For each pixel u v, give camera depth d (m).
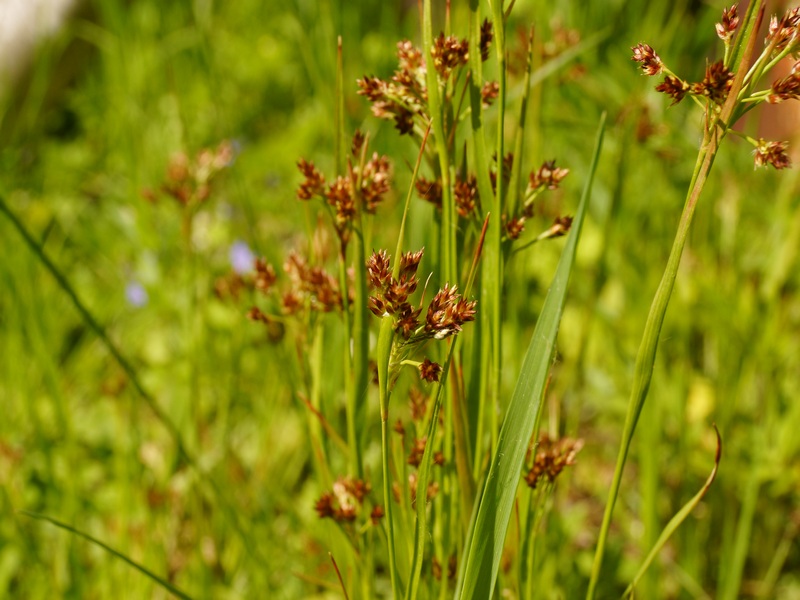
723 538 0.78
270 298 0.55
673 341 0.88
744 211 0.98
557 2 1.07
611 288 1.01
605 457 0.92
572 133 1.05
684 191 0.97
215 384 0.92
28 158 1.40
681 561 0.76
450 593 0.52
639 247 0.97
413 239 0.62
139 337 1.09
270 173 1.35
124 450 0.77
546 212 0.94
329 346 0.72
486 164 0.48
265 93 1.63
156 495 0.73
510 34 1.06
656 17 1.10
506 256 0.49
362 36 1.40
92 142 1.57
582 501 0.89
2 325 0.95
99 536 0.80
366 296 0.50
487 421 0.52
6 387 0.90
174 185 0.71
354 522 0.52
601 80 1.00
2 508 0.76
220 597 0.71
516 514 0.49
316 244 0.55
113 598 0.68
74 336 1.11
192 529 0.78
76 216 1.31
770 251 0.90
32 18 1.66
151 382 1.01
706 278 0.87
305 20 1.08
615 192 0.73
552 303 0.45
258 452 0.85
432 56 0.47
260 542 0.74
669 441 0.82
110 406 0.97
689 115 0.97
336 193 0.50
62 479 0.84
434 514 0.52
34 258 0.85
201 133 1.45
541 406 0.49
